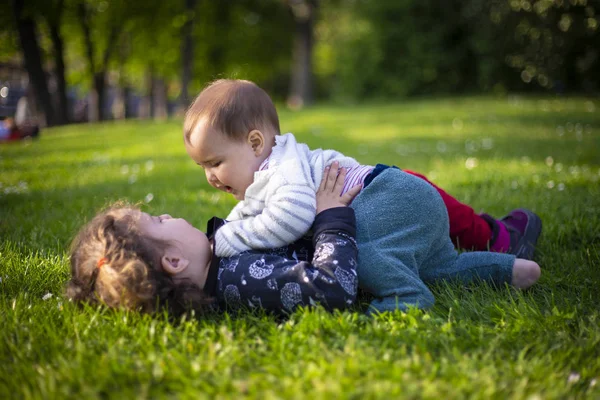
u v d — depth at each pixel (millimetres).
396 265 1986
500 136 8383
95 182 5258
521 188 4133
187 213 3676
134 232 1865
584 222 2945
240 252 2006
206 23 24328
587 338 1710
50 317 1898
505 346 1699
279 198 1975
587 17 15945
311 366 1481
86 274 1872
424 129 9977
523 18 17406
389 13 21297
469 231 2523
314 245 1990
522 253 2551
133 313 1849
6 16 18828
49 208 3938
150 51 23969
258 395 1367
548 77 17828
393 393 1345
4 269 2416
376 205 2066
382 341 1708
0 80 23391
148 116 29312
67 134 13781
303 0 24531
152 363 1565
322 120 12797
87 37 21344
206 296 1938
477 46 18922
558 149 6441
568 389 1426
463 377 1449
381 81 21953
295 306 1889
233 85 2141
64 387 1434
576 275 2295
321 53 35844
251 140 2094
